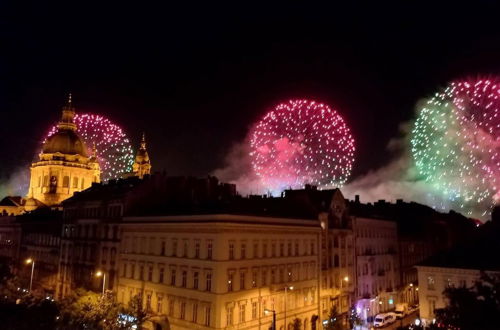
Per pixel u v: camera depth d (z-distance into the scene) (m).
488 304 30.28
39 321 38.12
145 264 65.38
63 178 130.12
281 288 62.56
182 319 57.16
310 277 69.31
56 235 92.31
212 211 57.66
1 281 72.19
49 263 92.69
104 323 48.28
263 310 58.88
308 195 78.31
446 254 60.94
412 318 85.94
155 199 75.81
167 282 60.91
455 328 32.66
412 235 107.81
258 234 60.09
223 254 54.00
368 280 85.25
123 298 68.38
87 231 80.69
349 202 97.06
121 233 71.38
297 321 61.06
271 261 61.59
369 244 88.12
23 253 105.50
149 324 62.28
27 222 106.44
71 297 57.50
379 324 76.94
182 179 80.12
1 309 37.81
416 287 105.44
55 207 113.88
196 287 56.16
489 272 53.66
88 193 87.81
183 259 58.72
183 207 70.50
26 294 62.31
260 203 73.56
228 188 84.38
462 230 124.94
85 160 137.12
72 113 142.38
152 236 65.12
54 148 133.38
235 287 55.25
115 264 71.25
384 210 110.50
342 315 74.19
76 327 41.41
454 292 32.31
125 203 71.69
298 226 67.81
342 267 77.56
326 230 74.75
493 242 60.12
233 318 54.19
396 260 98.25
